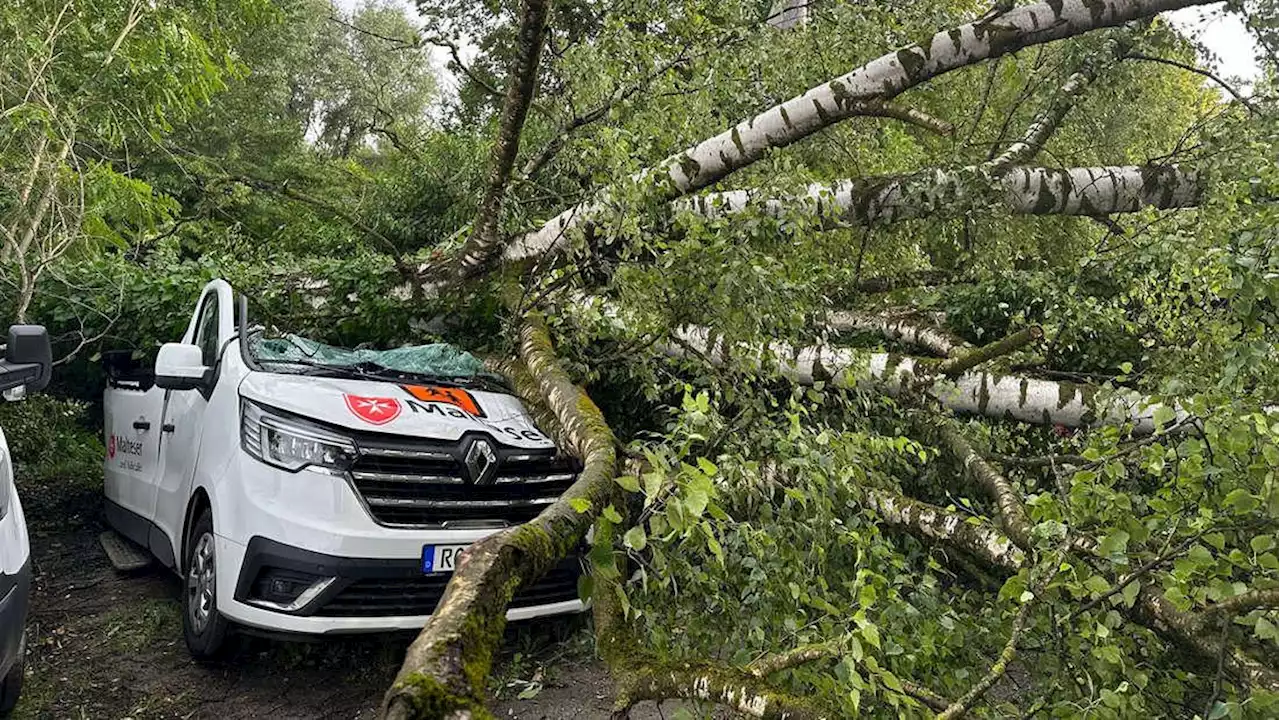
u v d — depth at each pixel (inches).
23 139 297.1
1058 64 275.1
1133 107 310.7
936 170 212.2
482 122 561.9
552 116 262.4
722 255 172.2
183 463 177.9
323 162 967.6
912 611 111.8
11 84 287.7
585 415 150.6
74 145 314.2
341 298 253.0
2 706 136.2
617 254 202.4
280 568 141.0
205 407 173.0
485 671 69.0
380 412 154.3
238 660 161.9
